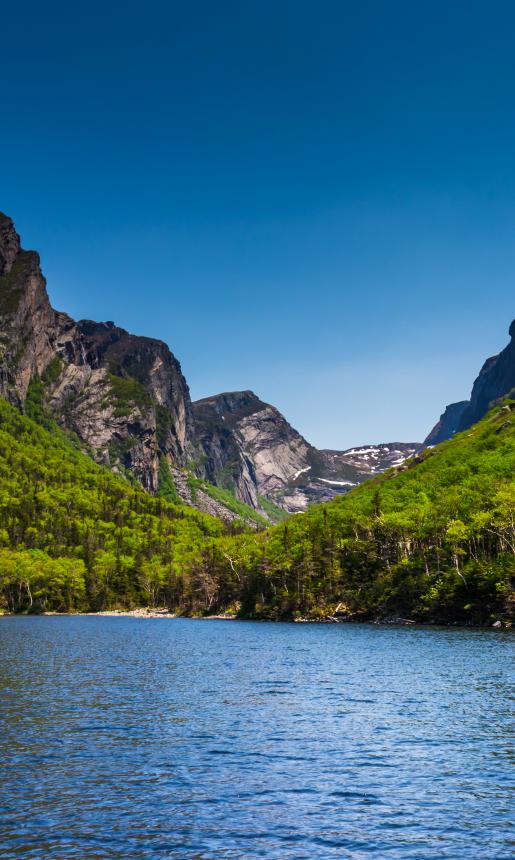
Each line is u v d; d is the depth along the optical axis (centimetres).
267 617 17350
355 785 2933
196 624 15838
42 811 2597
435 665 6838
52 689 5484
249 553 19850
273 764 3256
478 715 4331
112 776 3055
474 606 12700
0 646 9550
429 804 2689
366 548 16350
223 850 2252
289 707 4678
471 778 3022
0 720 4234
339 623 15038
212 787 2905
